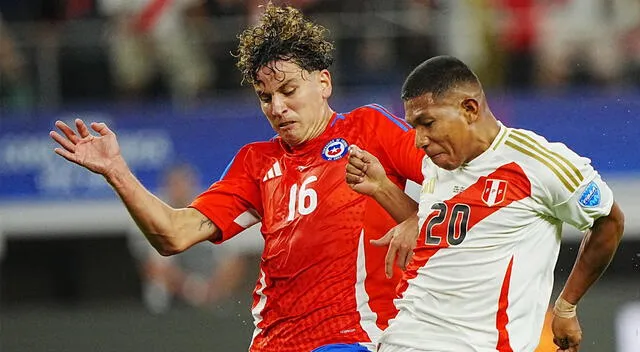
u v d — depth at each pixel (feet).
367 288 59.41
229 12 137.49
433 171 56.59
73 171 135.23
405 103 53.98
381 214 59.52
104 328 118.42
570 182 53.01
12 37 135.33
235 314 118.73
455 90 52.90
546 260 54.24
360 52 134.51
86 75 136.26
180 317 118.32
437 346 53.83
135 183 58.29
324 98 61.77
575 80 138.21
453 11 136.15
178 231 60.64
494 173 53.78
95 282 136.46
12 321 118.83
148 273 129.39
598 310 114.83
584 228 54.65
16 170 135.03
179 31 136.98
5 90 134.92
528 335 53.62
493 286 53.31
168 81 137.39
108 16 137.49
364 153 56.29
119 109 135.33
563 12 138.51
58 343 118.21
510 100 134.82
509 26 137.18
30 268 136.87
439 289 54.24
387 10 135.33
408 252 55.98
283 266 60.23
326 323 59.47
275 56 59.67
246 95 137.28
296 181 61.11
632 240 131.75
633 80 138.62
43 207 135.03
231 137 135.74
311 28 60.59
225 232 62.69
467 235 53.98
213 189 63.31
